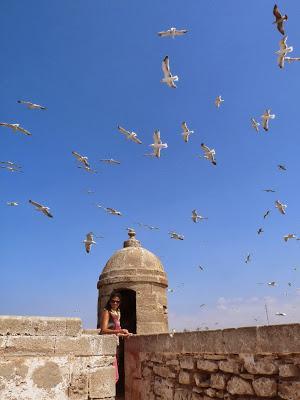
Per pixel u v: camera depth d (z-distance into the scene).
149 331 11.02
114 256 12.52
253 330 4.06
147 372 6.35
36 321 4.62
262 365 3.88
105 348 4.89
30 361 4.45
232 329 4.38
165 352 5.79
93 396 4.64
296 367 3.54
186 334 5.28
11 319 4.50
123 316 12.33
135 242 13.23
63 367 4.59
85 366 4.72
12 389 4.27
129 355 7.18
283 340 3.68
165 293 12.12
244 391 4.07
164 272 12.29
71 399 4.53
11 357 4.37
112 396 4.74
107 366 4.84
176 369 5.43
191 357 5.11
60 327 4.72
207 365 4.72
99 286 12.12
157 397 5.89
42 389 4.41
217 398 4.47
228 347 4.40
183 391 5.18
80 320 4.86
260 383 3.87
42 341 4.58
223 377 4.41
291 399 3.52
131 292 12.24
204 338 4.86
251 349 4.05
